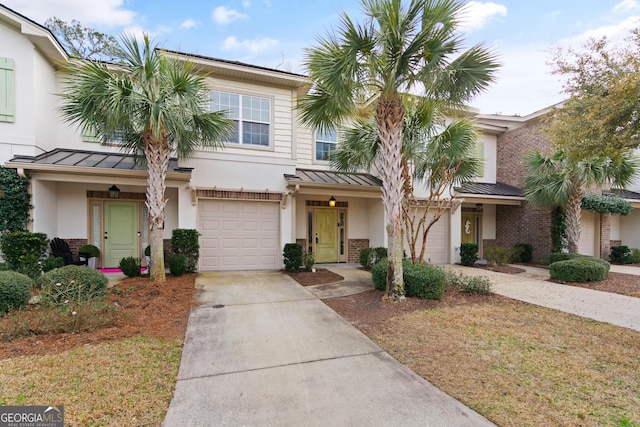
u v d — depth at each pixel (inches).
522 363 140.9
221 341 165.8
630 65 215.0
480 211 548.4
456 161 327.6
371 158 327.9
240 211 374.9
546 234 469.1
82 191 362.6
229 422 98.9
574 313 216.8
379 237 440.5
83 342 155.8
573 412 104.1
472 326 188.7
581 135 230.5
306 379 126.7
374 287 285.6
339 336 174.1
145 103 250.4
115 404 106.1
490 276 365.4
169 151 288.8
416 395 114.8
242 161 372.2
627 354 150.3
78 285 201.3
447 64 216.7
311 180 394.0
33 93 317.1
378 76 238.8
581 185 405.1
